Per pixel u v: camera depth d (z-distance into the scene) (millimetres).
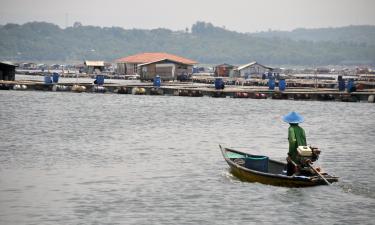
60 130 57875
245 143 51062
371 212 29328
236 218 28297
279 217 28484
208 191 32906
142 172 37750
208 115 74500
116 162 41062
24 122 64438
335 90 113250
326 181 33438
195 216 28500
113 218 28094
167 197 31656
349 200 31141
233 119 70125
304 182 33062
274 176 33469
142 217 28266
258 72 189500
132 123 64875
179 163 40812
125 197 31609
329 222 27906
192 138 53312
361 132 60125
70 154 44062
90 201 30844
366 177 36781
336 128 63344
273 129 61094
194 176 36562
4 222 27531
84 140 51219
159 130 58844
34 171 37875
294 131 34219
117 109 80938
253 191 32844
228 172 37688
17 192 32562
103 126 61719
